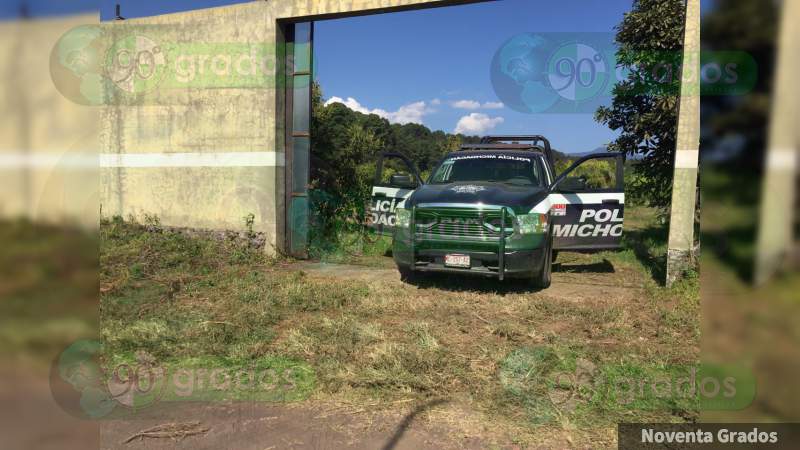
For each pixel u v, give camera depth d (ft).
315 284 19.97
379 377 11.59
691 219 18.62
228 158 25.76
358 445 9.15
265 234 25.40
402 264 19.67
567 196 21.57
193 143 26.30
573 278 22.29
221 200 26.05
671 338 13.97
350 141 38.78
